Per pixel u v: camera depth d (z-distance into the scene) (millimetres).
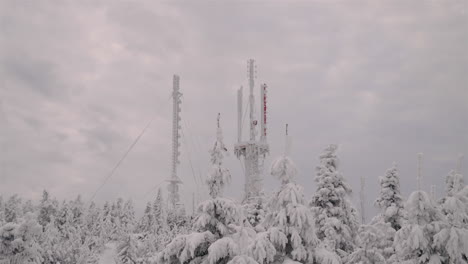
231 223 14203
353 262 19594
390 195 25328
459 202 15680
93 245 47594
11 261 20922
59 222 48000
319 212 24250
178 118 70250
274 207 13977
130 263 33656
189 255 13766
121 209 69625
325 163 25578
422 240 15305
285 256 13312
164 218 58781
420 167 16484
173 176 65875
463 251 14852
